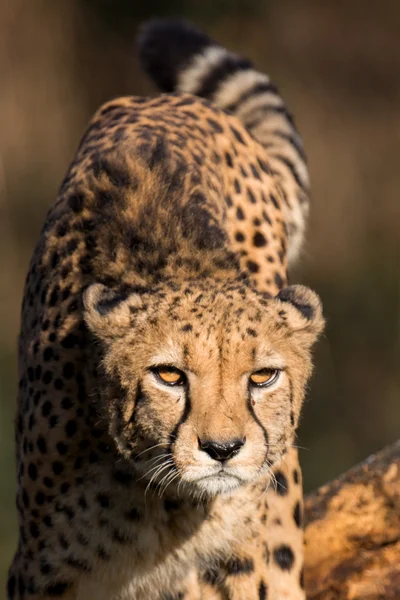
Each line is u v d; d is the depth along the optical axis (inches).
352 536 398.6
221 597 360.2
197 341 297.6
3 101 1090.7
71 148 1107.9
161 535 340.8
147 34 487.5
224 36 1165.7
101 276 335.6
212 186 376.8
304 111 1167.6
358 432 916.0
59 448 333.7
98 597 350.9
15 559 360.5
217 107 426.9
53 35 1111.6
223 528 343.6
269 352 303.4
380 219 1117.1
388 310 1028.5
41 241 370.3
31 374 346.3
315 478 858.8
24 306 376.8
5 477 781.3
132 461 314.2
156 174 350.6
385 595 390.3
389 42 1232.2
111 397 312.5
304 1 1222.3
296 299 321.1
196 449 297.7
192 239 333.7
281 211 422.0
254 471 303.3
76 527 337.4
